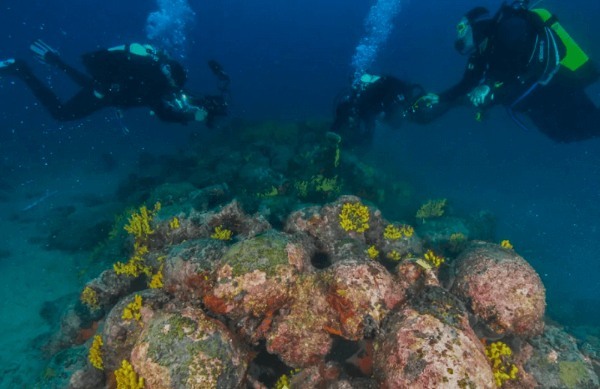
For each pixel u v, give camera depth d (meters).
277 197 7.24
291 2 75.06
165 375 2.93
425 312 2.94
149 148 19.06
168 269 4.04
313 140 12.28
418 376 2.57
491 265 3.85
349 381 3.26
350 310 3.32
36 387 4.41
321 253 5.04
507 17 5.74
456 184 15.19
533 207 13.55
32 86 9.21
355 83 9.09
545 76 5.59
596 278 9.42
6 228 10.04
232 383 3.08
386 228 5.24
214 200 6.54
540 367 3.78
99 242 7.98
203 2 74.88
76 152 18.53
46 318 6.46
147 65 7.15
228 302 3.44
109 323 3.86
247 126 13.99
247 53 60.00
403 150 19.00
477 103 6.13
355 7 76.31
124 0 67.81
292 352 3.56
